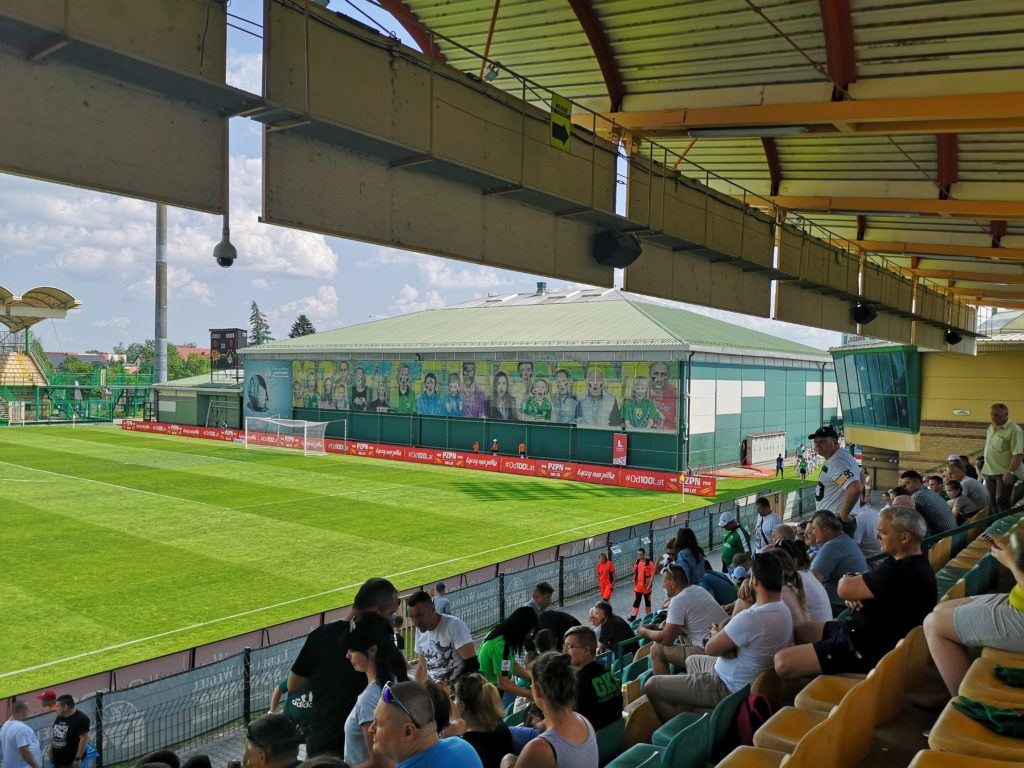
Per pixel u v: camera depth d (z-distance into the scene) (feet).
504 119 32.91
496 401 195.72
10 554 91.45
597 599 73.36
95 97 21.81
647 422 173.47
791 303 65.92
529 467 169.78
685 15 40.37
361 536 102.68
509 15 43.34
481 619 62.69
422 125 29.27
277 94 24.31
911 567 18.39
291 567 85.92
